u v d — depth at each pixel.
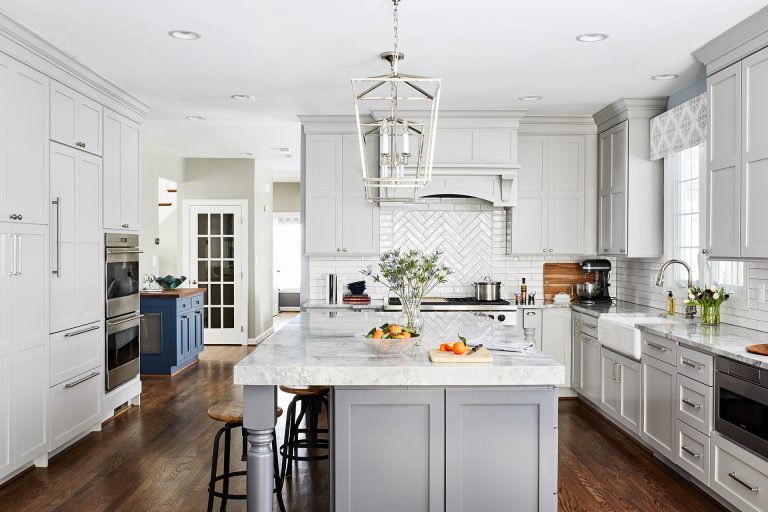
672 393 3.83
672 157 5.19
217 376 6.94
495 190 5.80
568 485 3.75
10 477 3.84
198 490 3.67
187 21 3.47
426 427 2.66
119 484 3.76
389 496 2.67
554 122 6.00
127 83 4.82
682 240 5.07
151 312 6.98
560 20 3.44
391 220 6.29
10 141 3.59
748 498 3.05
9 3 3.22
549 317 5.87
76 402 4.41
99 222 4.78
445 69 4.40
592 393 5.30
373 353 2.94
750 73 3.51
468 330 3.73
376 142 5.93
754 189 3.46
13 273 3.63
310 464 4.19
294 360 2.76
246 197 9.09
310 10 3.29
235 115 5.97
